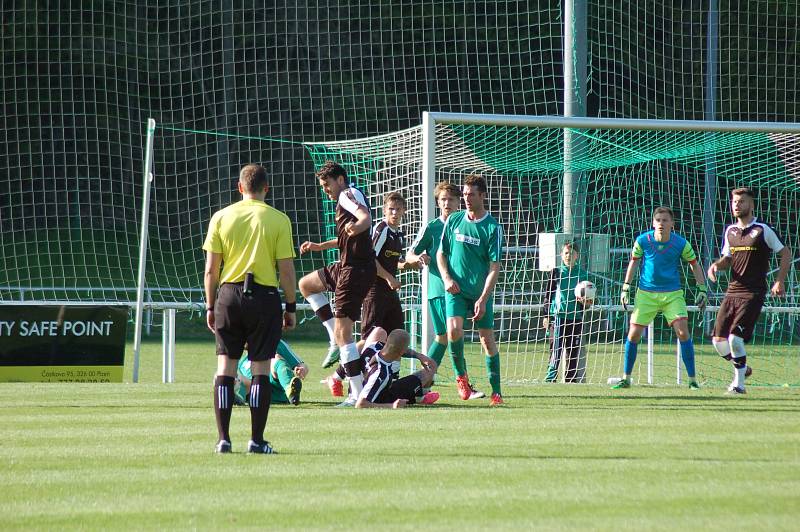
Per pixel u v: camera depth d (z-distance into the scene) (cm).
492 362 3075
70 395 3294
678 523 1444
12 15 9350
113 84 9631
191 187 9706
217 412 2070
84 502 1596
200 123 9806
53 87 9250
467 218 3061
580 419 2650
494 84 9788
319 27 9556
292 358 3127
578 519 1470
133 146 9625
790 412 2838
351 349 3005
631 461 1956
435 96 9800
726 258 3522
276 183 9681
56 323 3834
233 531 1414
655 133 5159
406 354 3203
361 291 2988
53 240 7981
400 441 2236
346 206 2908
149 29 9825
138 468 1886
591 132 4922
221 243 2094
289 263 2098
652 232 3678
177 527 1437
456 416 2723
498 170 5806
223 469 1870
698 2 9781
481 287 3080
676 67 9781
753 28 9812
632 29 9550
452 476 1797
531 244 7150
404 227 4894
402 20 8981
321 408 2958
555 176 6819
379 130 9844
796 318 6234
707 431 2411
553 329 4166
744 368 3491
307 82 9856
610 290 6138
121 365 3891
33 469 1877
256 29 9825
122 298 7562
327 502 1588
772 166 5831
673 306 3650
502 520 1466
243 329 2086
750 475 1803
